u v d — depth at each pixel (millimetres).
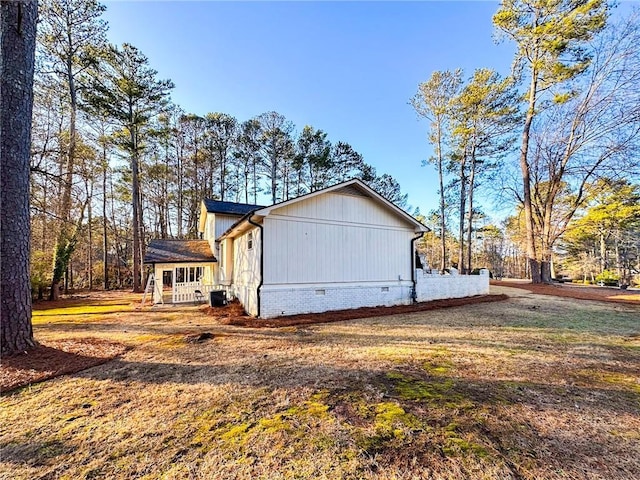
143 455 2373
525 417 2887
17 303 4820
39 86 13945
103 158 19844
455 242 34344
